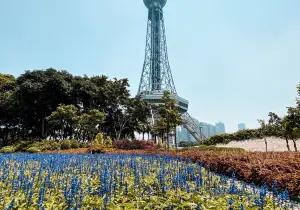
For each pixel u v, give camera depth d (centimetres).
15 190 997
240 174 1608
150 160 2003
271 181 1320
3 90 6569
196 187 1088
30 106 5756
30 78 5962
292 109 4097
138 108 6944
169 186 1075
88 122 5178
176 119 5044
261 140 5831
